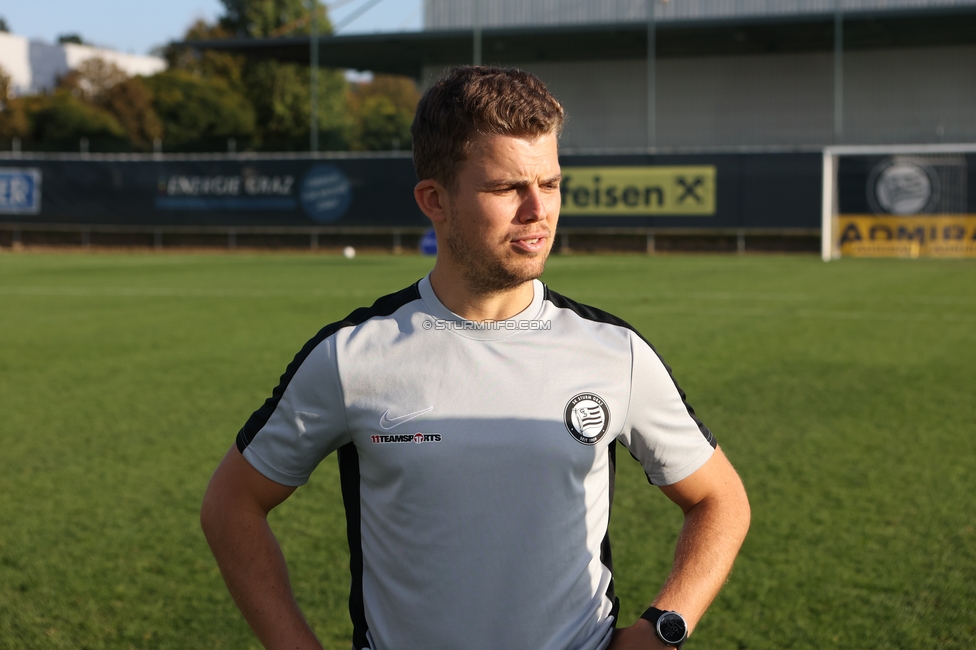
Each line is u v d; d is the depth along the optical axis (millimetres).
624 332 1578
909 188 20906
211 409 6688
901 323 10727
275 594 1555
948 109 28812
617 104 31156
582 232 22859
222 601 3551
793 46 29516
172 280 16828
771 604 3438
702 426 1637
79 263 21328
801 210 21297
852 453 5418
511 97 1451
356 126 42188
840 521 4293
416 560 1473
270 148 28641
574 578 1495
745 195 21625
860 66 29422
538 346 1519
